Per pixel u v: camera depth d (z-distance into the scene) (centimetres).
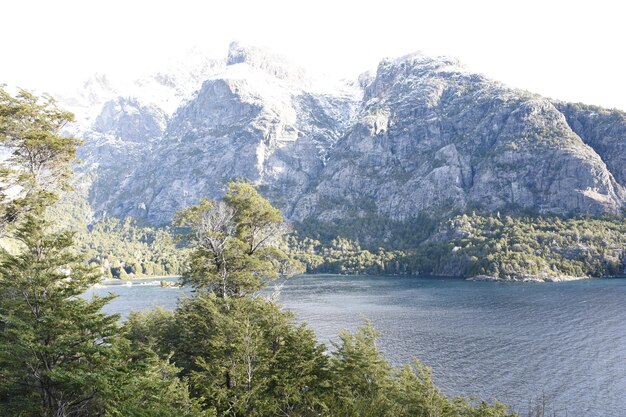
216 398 3106
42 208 3169
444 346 10281
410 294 18788
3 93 3422
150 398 2389
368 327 4531
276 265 5150
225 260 4606
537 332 11431
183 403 2903
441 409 4209
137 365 2320
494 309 14688
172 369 3497
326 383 3675
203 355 4238
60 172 3888
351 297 18088
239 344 3269
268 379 3331
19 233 2377
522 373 8525
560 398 7412
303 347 3753
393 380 4412
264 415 3266
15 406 2056
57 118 3734
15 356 2017
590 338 10731
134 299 18062
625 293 17588
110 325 2389
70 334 2170
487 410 5231
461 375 8444
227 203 4981
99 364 2223
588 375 8381
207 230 4653
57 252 2430
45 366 2123
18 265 2262
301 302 16738
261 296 4297
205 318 4088
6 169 3316
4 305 2173
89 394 2183
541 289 19425
